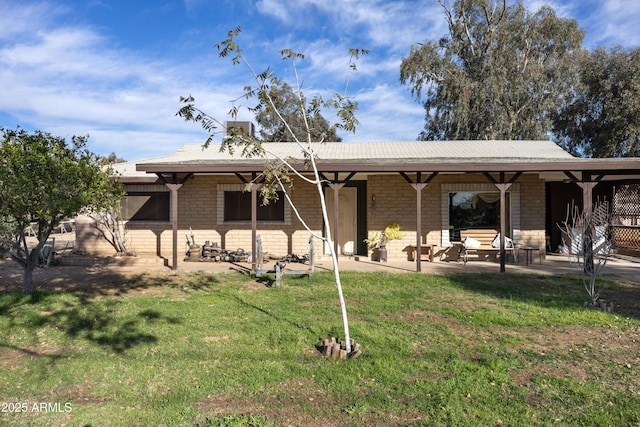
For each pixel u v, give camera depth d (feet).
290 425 11.10
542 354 16.10
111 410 11.94
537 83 82.64
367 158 40.73
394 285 29.35
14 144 22.45
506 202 42.68
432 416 11.49
